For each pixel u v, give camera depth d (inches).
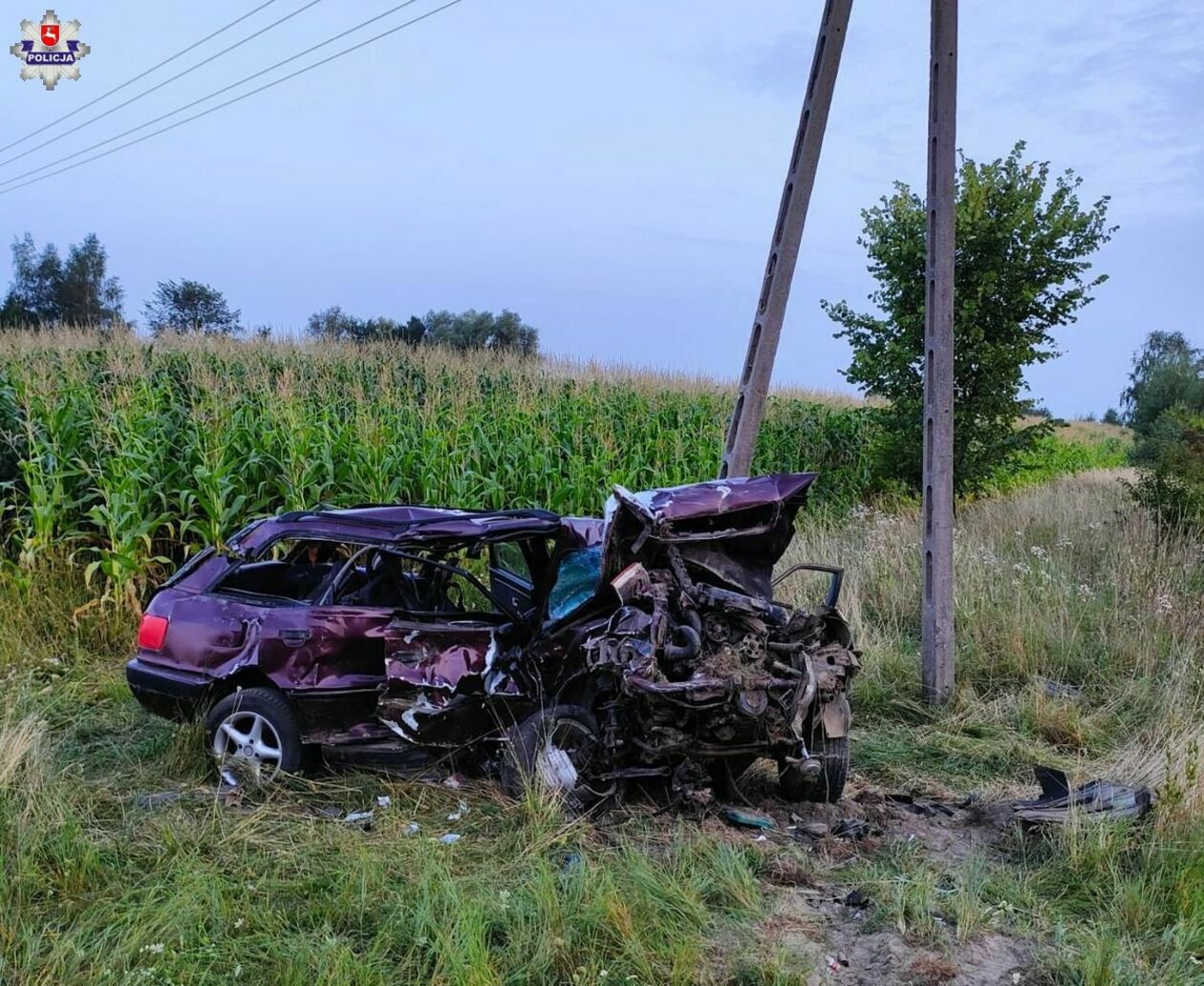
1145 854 206.7
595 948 170.4
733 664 223.6
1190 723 288.2
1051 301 625.3
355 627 245.4
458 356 880.3
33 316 1747.0
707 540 236.5
